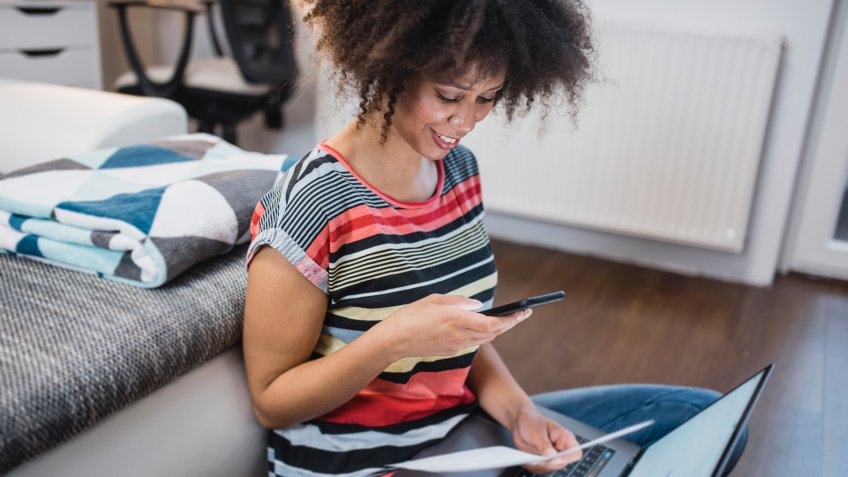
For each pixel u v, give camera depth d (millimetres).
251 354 834
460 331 734
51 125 1329
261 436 929
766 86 2342
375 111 793
